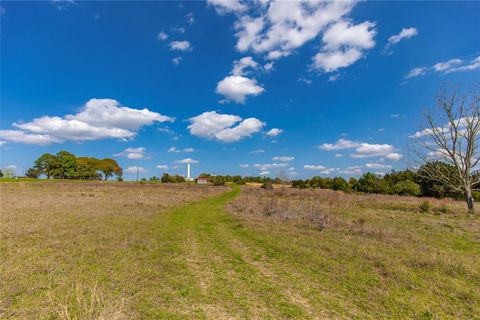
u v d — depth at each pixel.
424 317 5.47
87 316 4.79
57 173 90.88
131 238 11.37
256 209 22.69
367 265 8.49
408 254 9.63
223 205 29.03
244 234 13.45
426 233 13.62
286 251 10.07
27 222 13.95
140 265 8.18
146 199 30.12
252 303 5.98
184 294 6.34
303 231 13.77
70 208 19.75
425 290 6.68
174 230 13.96
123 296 6.01
